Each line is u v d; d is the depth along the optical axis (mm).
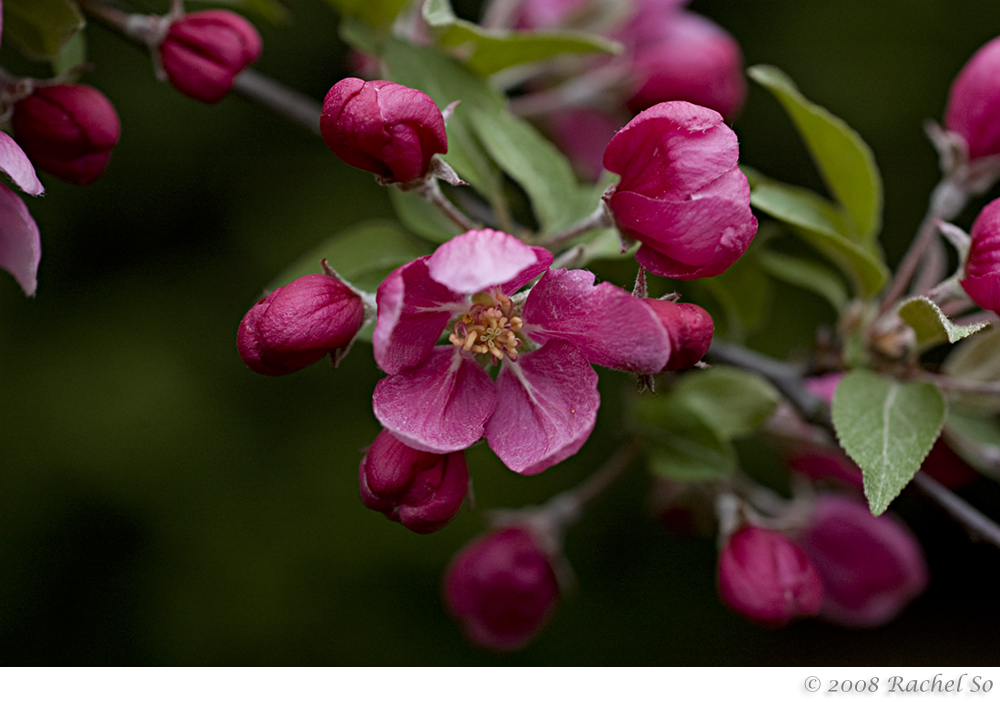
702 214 405
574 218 452
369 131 411
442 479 409
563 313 409
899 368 448
